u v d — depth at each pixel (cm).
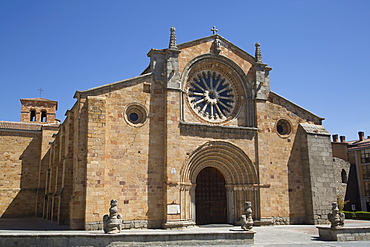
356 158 6353
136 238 2425
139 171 3195
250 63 3934
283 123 4028
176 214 3191
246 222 2720
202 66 3719
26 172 5416
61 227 3203
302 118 4097
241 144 3656
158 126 3353
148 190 3194
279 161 3838
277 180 3778
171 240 2480
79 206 2948
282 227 3475
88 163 2988
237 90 3866
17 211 5253
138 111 3344
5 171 5312
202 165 3541
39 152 5538
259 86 3872
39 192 5344
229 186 3666
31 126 5819
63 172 3616
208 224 3550
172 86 3419
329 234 2755
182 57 3578
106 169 3078
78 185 2980
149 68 3734
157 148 3306
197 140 3456
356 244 2555
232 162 3656
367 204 6097
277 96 3997
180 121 3388
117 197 3077
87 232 2627
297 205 3819
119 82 3256
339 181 6009
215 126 3538
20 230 2908
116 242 2398
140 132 3269
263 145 3738
